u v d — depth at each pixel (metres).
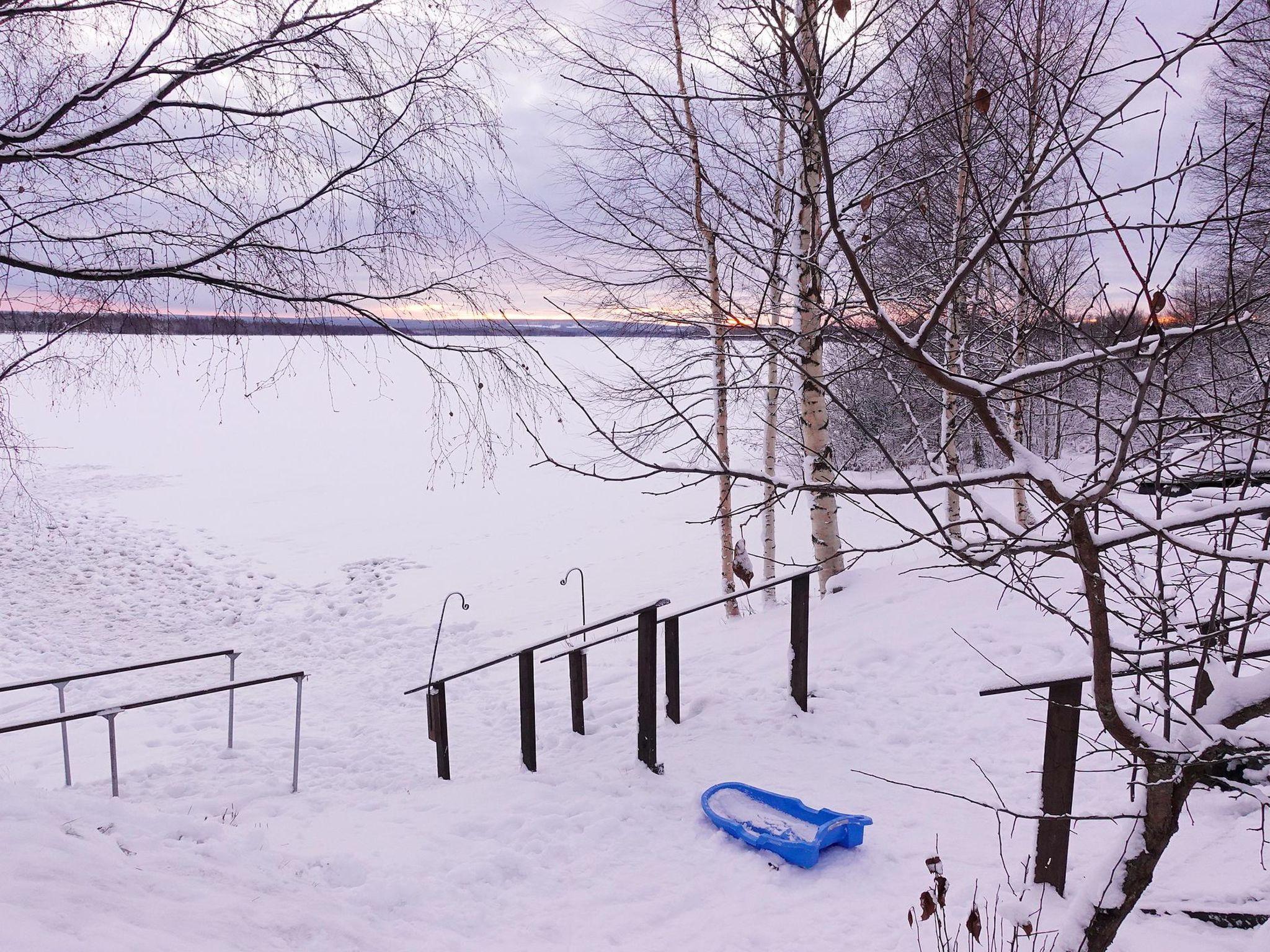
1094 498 2.24
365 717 9.73
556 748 7.13
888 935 3.92
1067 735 3.90
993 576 2.59
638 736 6.56
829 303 8.05
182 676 12.19
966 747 5.89
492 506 24.78
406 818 5.83
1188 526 2.56
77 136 5.04
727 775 5.92
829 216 1.93
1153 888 3.86
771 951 3.96
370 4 5.47
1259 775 2.70
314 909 4.08
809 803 5.38
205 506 24.34
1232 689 2.87
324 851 5.16
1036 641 7.02
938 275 6.71
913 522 18.16
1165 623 2.91
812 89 1.88
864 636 7.94
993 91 3.09
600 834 5.28
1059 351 2.79
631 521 22.39
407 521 22.94
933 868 3.12
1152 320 2.06
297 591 17.11
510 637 13.62
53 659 12.78
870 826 5.05
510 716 8.87
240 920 3.66
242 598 16.61
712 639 10.17
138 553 19.23
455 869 4.86
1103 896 2.87
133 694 11.14
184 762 7.95
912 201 6.17
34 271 5.16
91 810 4.74
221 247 5.43
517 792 6.09
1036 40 3.86
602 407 11.73
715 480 26.50
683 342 10.52
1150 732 2.67
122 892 3.56
